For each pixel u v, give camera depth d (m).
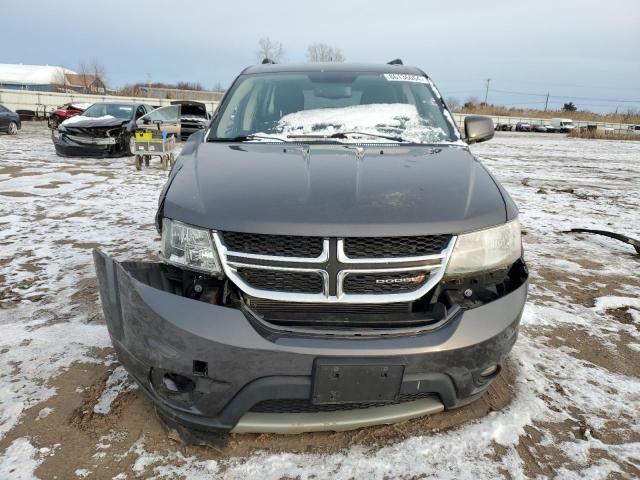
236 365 1.72
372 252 1.79
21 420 2.14
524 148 23.31
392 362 1.71
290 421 1.83
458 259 1.86
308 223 1.77
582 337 3.06
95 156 11.46
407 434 2.10
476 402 2.32
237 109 3.10
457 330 1.80
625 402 2.40
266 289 1.80
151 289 1.83
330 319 1.77
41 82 68.75
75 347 2.74
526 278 2.06
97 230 5.20
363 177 2.10
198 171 2.23
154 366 1.84
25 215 5.83
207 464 1.92
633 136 39.34
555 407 2.33
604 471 1.94
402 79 3.41
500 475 1.90
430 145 2.79
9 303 3.30
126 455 1.96
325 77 3.38
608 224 6.38
